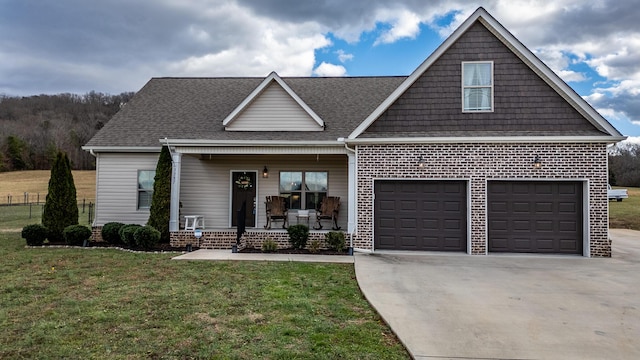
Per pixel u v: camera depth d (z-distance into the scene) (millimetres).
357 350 4328
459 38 11281
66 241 11852
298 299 6168
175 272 8070
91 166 62469
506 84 11055
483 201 10625
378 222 11117
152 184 13438
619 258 10094
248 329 4883
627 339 4695
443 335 4750
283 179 13875
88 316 5305
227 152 11930
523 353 4293
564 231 10539
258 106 13328
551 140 10320
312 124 13141
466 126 11078
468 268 8695
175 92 16031
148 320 5172
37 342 4445
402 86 11188
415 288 6938
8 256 9891
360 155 11133
